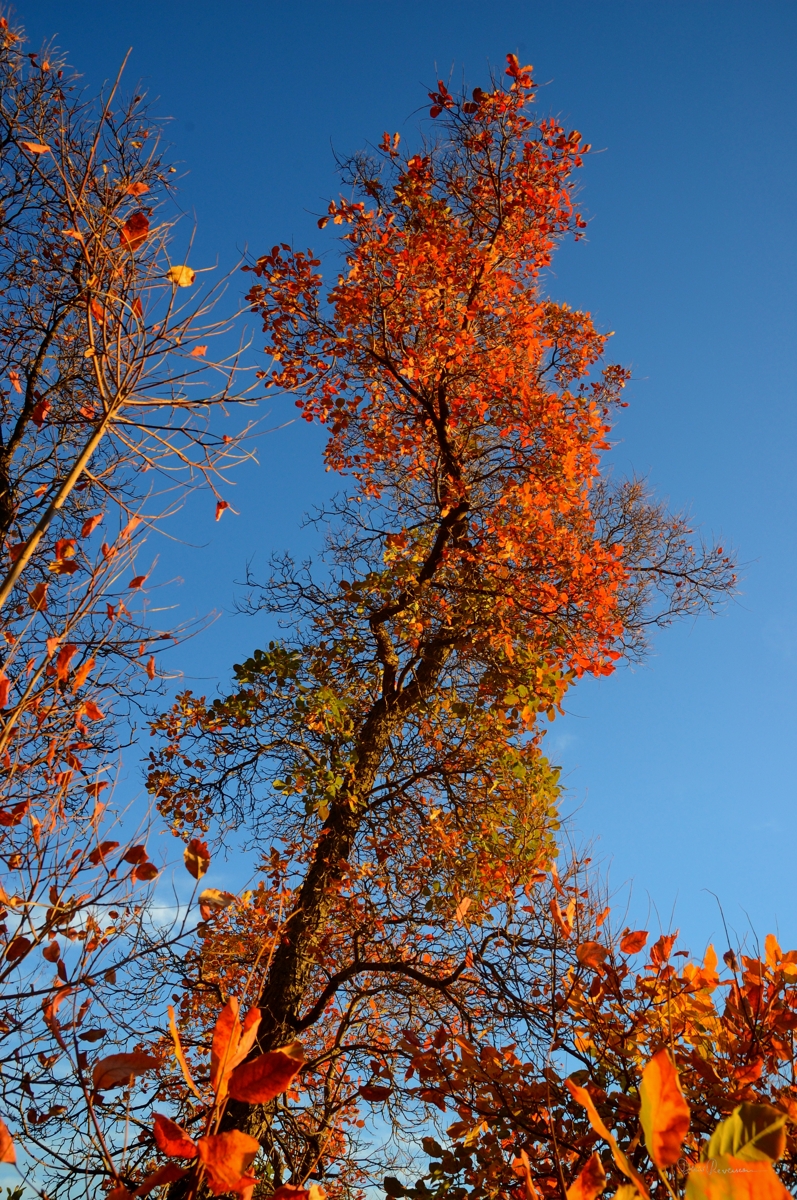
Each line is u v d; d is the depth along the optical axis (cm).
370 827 806
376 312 921
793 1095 368
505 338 961
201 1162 170
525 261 970
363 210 896
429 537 931
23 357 585
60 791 349
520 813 777
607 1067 412
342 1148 705
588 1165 161
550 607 859
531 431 924
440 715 876
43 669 363
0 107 483
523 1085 417
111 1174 193
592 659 880
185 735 830
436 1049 534
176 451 398
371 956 784
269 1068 172
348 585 870
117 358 379
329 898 752
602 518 1327
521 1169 377
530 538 883
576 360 1022
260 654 805
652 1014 405
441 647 915
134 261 399
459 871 773
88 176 394
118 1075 207
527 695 837
